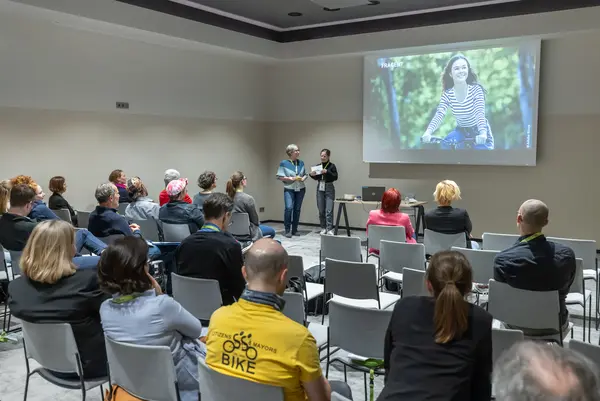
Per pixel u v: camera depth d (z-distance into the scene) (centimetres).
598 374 92
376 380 355
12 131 633
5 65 619
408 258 445
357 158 944
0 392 336
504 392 92
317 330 323
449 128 834
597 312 444
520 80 769
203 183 575
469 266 198
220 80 928
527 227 320
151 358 212
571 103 750
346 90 944
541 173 781
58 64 676
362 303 402
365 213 949
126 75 767
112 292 225
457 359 181
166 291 484
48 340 244
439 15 795
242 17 842
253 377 180
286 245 812
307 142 999
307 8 788
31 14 609
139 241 228
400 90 870
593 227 750
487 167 823
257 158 1027
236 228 596
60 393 336
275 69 1023
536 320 311
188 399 225
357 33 869
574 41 739
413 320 194
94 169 733
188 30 764
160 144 830
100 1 639
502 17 746
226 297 329
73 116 701
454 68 819
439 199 504
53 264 244
